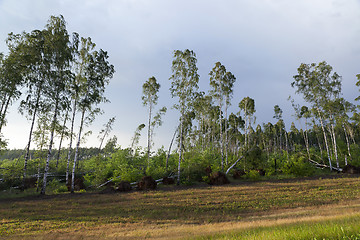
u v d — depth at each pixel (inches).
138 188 1095.6
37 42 946.1
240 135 2037.4
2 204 759.1
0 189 1069.1
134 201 834.2
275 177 1365.7
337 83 1476.4
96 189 1192.2
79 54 1074.7
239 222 520.7
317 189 928.3
